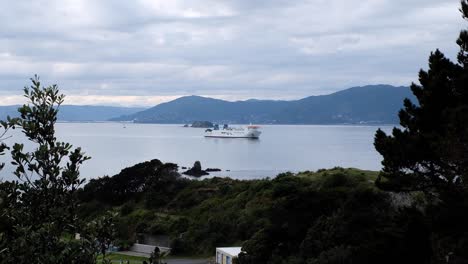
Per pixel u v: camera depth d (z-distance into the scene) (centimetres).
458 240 1670
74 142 18875
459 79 1789
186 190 6219
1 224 562
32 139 606
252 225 4362
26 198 580
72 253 561
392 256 1828
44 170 590
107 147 18238
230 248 3797
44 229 552
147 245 4459
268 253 3142
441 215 1706
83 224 602
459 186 1712
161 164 6875
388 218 2584
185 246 4472
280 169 11638
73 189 603
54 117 617
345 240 2703
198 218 5238
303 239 3114
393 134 1889
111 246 627
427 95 1869
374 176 4503
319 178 4709
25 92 611
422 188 1842
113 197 6262
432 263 1730
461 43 1836
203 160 13962
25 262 533
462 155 1541
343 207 3002
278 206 3419
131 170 6769
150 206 5928
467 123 1560
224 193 5841
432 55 1944
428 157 1791
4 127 598
